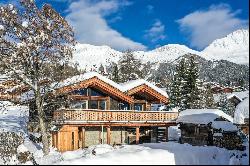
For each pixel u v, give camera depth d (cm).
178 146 2406
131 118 3588
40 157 2753
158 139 3975
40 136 3241
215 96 9812
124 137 3794
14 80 2714
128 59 6812
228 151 2183
